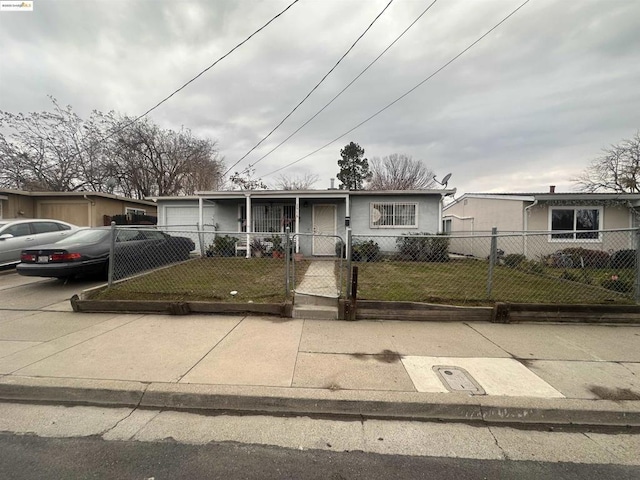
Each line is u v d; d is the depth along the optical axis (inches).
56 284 284.8
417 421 102.8
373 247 436.8
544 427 100.5
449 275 311.7
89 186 841.5
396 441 92.5
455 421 103.3
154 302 199.6
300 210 518.3
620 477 78.8
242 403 108.3
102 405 110.6
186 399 109.7
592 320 187.3
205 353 142.2
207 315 197.5
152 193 962.7
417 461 84.0
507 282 278.5
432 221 500.1
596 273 276.7
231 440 92.2
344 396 108.3
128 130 874.1
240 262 386.9
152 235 343.3
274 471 79.7
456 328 178.5
